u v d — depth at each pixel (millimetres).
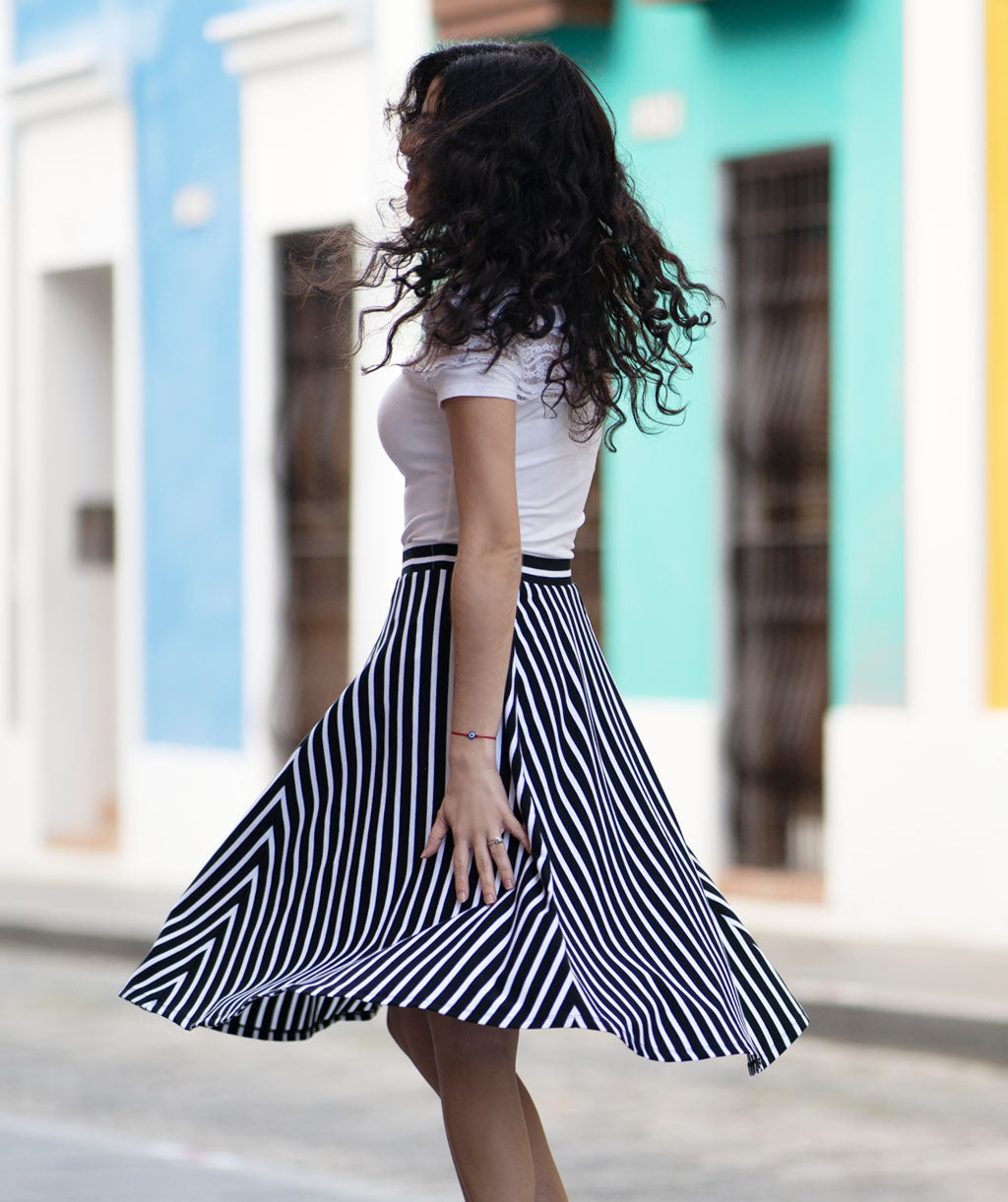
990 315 11234
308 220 14695
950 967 10375
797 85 12078
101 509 17141
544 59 3457
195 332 15555
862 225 11758
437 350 3312
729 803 12562
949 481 11352
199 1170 6621
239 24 15023
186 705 15648
